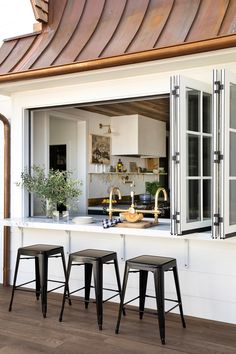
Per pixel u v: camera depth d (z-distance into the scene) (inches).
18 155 192.7
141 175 315.3
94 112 255.4
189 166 133.4
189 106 134.0
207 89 141.0
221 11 132.2
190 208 133.7
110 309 163.2
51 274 186.7
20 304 170.6
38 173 190.1
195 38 127.8
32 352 123.4
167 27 139.6
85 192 241.8
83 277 178.5
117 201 273.6
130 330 140.9
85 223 165.0
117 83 166.4
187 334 136.6
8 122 196.7
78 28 165.9
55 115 217.5
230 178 126.1
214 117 124.2
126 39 144.9
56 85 177.2
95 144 256.2
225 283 146.8
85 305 165.2
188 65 147.1
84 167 243.1
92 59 143.4
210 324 145.7
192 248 153.2
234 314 145.1
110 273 171.6
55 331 140.0
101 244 173.8
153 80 158.7
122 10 158.6
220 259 147.6
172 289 157.8
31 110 194.7
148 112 262.1
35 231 191.5
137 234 144.9
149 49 132.6
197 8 138.7
